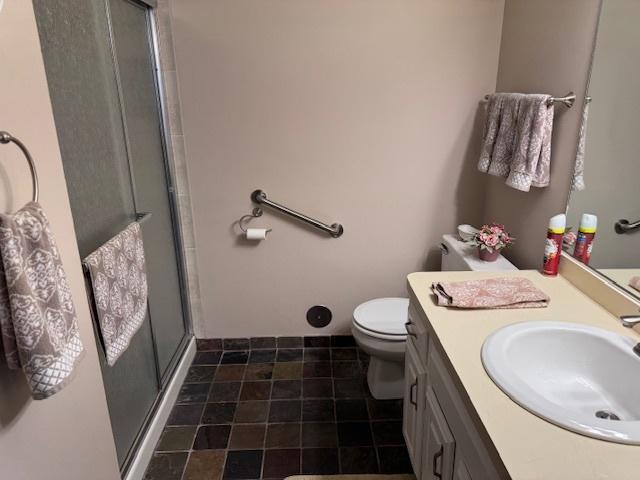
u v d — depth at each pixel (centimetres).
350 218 235
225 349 256
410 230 238
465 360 107
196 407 211
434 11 204
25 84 97
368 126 220
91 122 146
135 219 177
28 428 97
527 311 131
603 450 80
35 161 100
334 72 212
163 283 216
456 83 214
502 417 88
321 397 217
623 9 124
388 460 180
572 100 150
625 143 122
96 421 126
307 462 179
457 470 108
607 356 112
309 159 225
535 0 175
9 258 81
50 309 91
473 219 235
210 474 173
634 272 123
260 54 208
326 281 247
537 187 174
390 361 205
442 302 135
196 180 227
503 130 180
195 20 203
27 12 98
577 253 150
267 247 239
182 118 217
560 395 112
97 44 152
